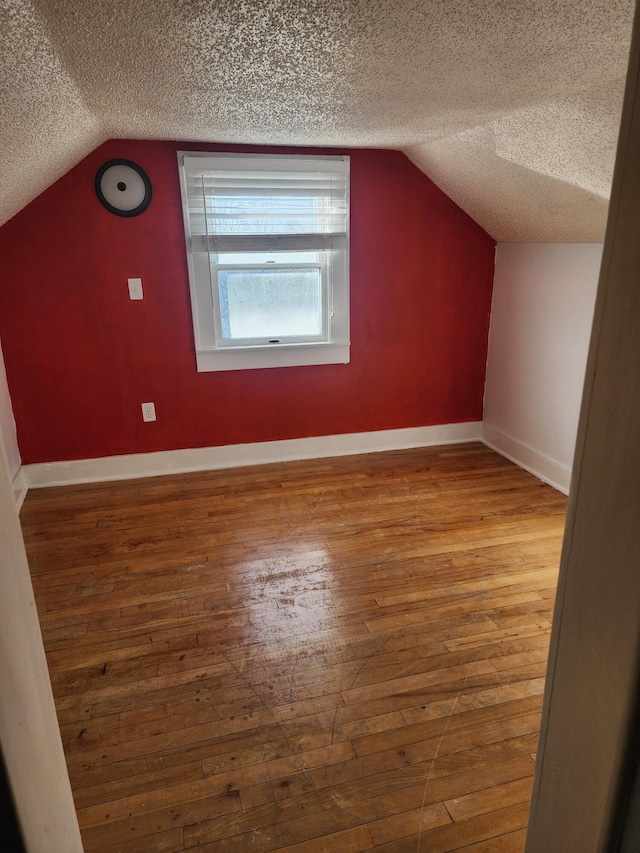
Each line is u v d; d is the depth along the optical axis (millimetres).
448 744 1569
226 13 1222
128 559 2490
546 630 2020
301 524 2789
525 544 2592
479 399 3879
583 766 657
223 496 3113
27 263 2945
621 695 581
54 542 2639
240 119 2377
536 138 2254
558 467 3160
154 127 2574
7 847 562
